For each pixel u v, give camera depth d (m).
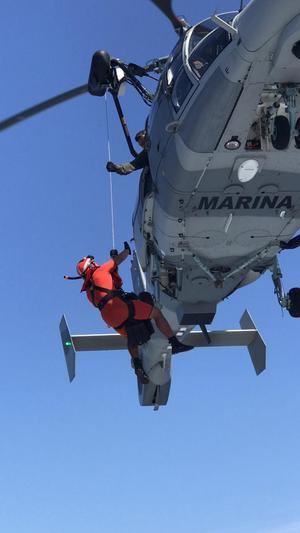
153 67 10.03
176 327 12.27
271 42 7.39
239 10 8.41
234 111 8.06
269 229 9.67
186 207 9.25
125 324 9.85
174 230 9.62
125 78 9.83
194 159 8.53
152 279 10.99
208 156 8.49
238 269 10.29
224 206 9.23
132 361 10.00
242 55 7.62
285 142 8.20
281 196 9.12
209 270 10.26
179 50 9.02
